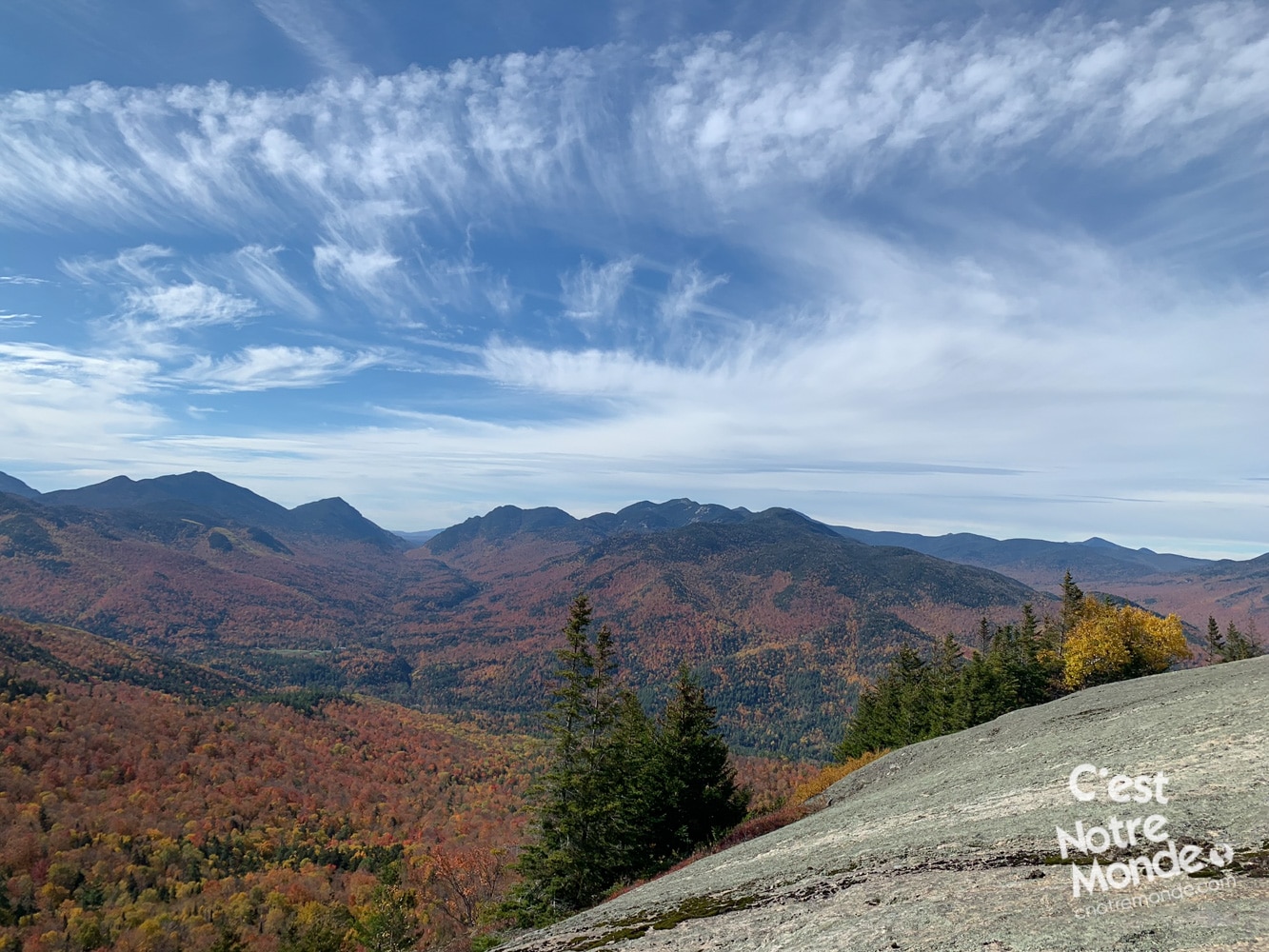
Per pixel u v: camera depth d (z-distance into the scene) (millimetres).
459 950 32719
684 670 40094
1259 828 9672
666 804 36844
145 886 92375
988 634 95500
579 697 30922
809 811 32125
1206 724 17906
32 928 78188
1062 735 24016
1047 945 7324
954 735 36156
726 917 12758
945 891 10188
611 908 18656
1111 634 61188
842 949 8852
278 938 76438
